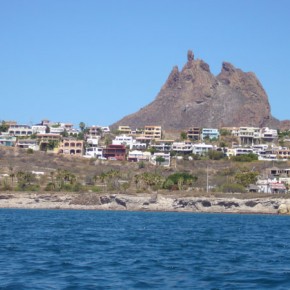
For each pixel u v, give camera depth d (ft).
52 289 147.02
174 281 161.99
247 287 153.58
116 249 244.22
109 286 152.46
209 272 180.14
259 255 232.32
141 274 173.78
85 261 200.95
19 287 148.66
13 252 224.33
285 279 166.61
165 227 404.98
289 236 341.41
